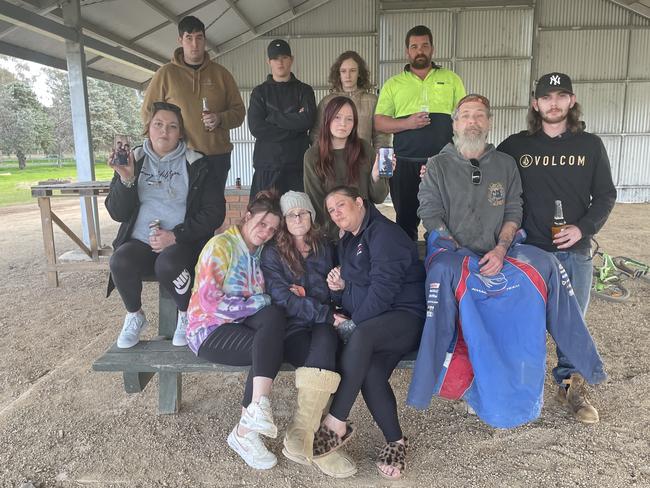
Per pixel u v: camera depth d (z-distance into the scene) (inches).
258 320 89.5
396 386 119.6
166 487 84.3
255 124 147.0
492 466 87.9
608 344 141.0
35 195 203.6
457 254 91.7
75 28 238.7
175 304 113.3
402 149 146.6
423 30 144.0
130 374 97.9
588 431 97.6
